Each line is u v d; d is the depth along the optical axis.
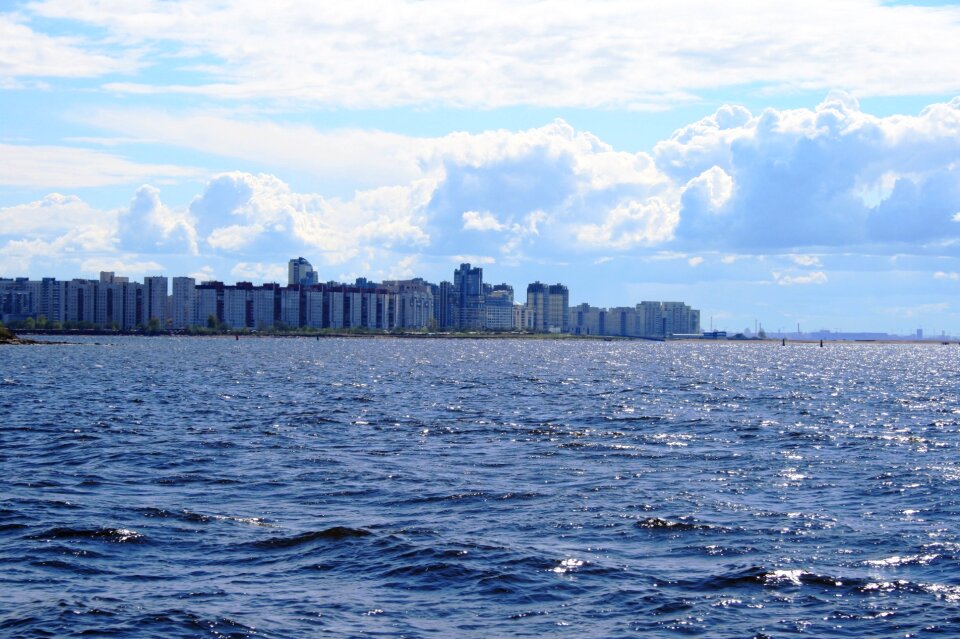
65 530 40.09
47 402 100.94
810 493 50.28
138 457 61.25
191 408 96.00
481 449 66.75
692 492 50.31
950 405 110.06
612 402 109.25
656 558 37.00
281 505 46.47
